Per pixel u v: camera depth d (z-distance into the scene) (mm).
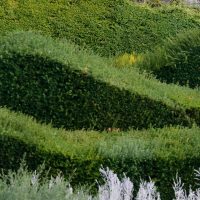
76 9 28312
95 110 17266
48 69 17500
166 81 22391
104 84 17375
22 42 18250
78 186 11695
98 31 27922
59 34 27516
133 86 17656
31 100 17266
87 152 12336
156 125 17344
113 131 16422
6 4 27422
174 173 12500
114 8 28672
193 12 30609
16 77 17344
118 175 12203
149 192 8789
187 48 22938
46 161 12047
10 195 7840
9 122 13180
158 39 28578
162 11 29562
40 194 8070
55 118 17188
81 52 19688
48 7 28000
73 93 17297
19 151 12125
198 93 19547
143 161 12359
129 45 28000
